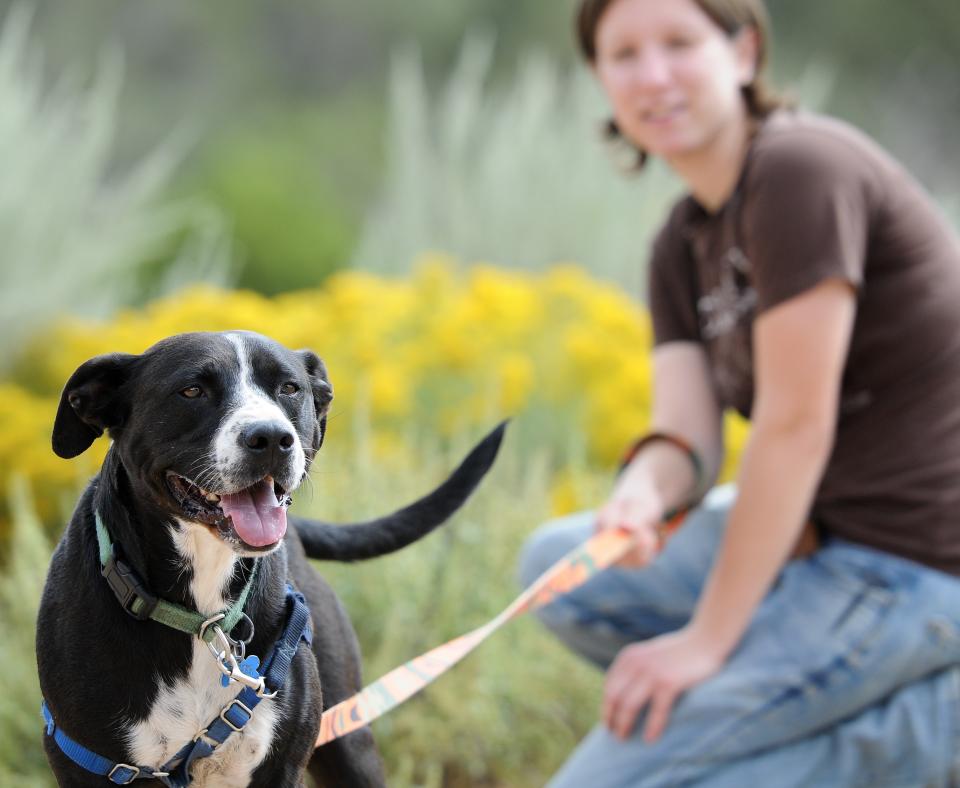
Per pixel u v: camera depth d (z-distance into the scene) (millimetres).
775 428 5398
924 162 25172
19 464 7703
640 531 5883
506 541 7195
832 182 5375
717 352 6129
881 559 5504
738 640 5613
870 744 5441
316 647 4695
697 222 6199
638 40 5898
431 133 14883
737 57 6055
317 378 4723
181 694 4164
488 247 12461
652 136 5984
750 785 5438
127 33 27672
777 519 5414
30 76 10711
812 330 5301
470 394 9078
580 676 7078
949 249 5719
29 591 6180
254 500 4164
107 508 4195
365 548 4957
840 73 27484
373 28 29234
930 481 5488
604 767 5590
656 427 6395
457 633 6688
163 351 4293
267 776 4309
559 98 16000
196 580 4188
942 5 28469
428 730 6504
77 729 4098
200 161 23703
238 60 28594
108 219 10414
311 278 15820
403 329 9594
